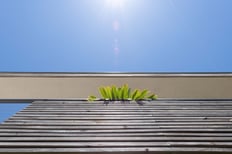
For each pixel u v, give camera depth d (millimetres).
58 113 4441
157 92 7059
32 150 2645
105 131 3344
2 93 7094
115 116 4234
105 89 6086
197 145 2775
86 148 2701
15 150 2645
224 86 7074
